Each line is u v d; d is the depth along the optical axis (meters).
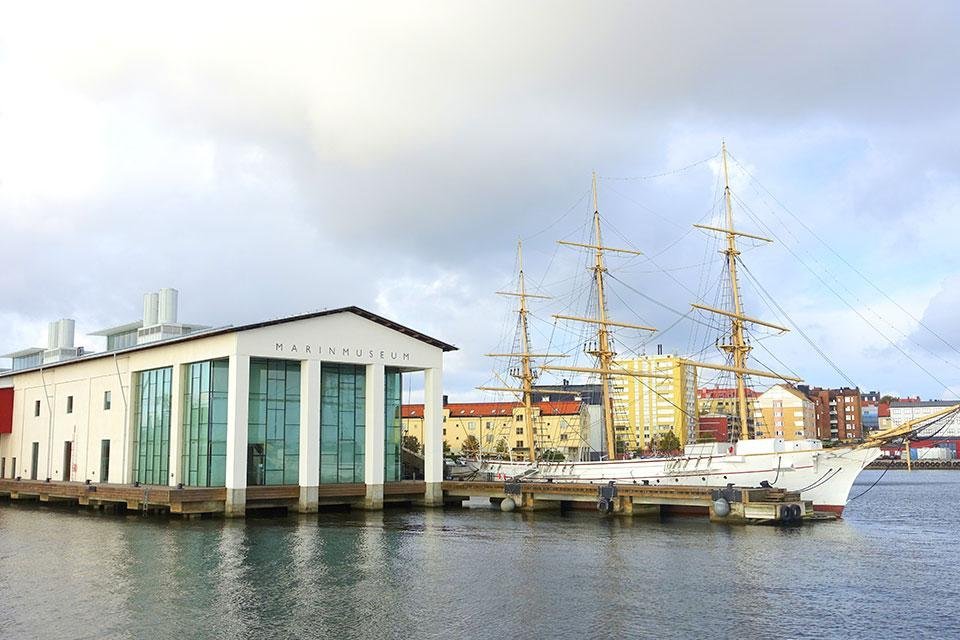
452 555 42.88
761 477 65.38
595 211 93.69
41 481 81.00
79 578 35.75
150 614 29.05
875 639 26.38
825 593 33.22
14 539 49.12
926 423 64.81
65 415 84.31
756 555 43.19
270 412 66.06
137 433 73.44
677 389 166.00
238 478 61.88
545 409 173.75
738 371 80.38
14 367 115.38
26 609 29.80
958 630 27.42
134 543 47.06
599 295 92.44
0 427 95.00
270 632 26.72
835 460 64.81
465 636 26.41
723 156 84.38
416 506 75.00
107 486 68.88
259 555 42.47
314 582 35.00
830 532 54.59
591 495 66.12
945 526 63.12
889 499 108.62
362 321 70.50
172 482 66.44
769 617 29.08
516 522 59.94
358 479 70.88
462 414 183.50
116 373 76.00
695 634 26.75
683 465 69.75
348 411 70.94
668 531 53.91
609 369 91.12
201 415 65.06
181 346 67.69
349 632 26.81
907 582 35.72
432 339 74.88
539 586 34.38
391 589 33.59
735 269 82.31
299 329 66.12
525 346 105.94
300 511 65.56
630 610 30.05
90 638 25.98
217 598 31.66
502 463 90.75
